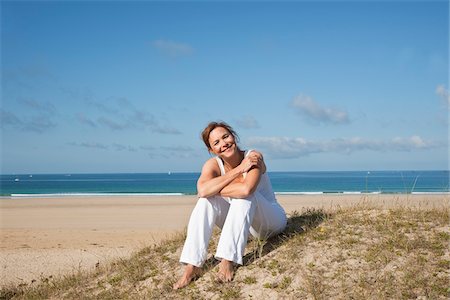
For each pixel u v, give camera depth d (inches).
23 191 2664.9
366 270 207.6
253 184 211.0
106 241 597.0
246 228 217.0
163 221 872.9
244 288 210.5
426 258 211.6
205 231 223.3
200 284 221.1
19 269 422.9
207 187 215.3
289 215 295.4
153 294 223.3
